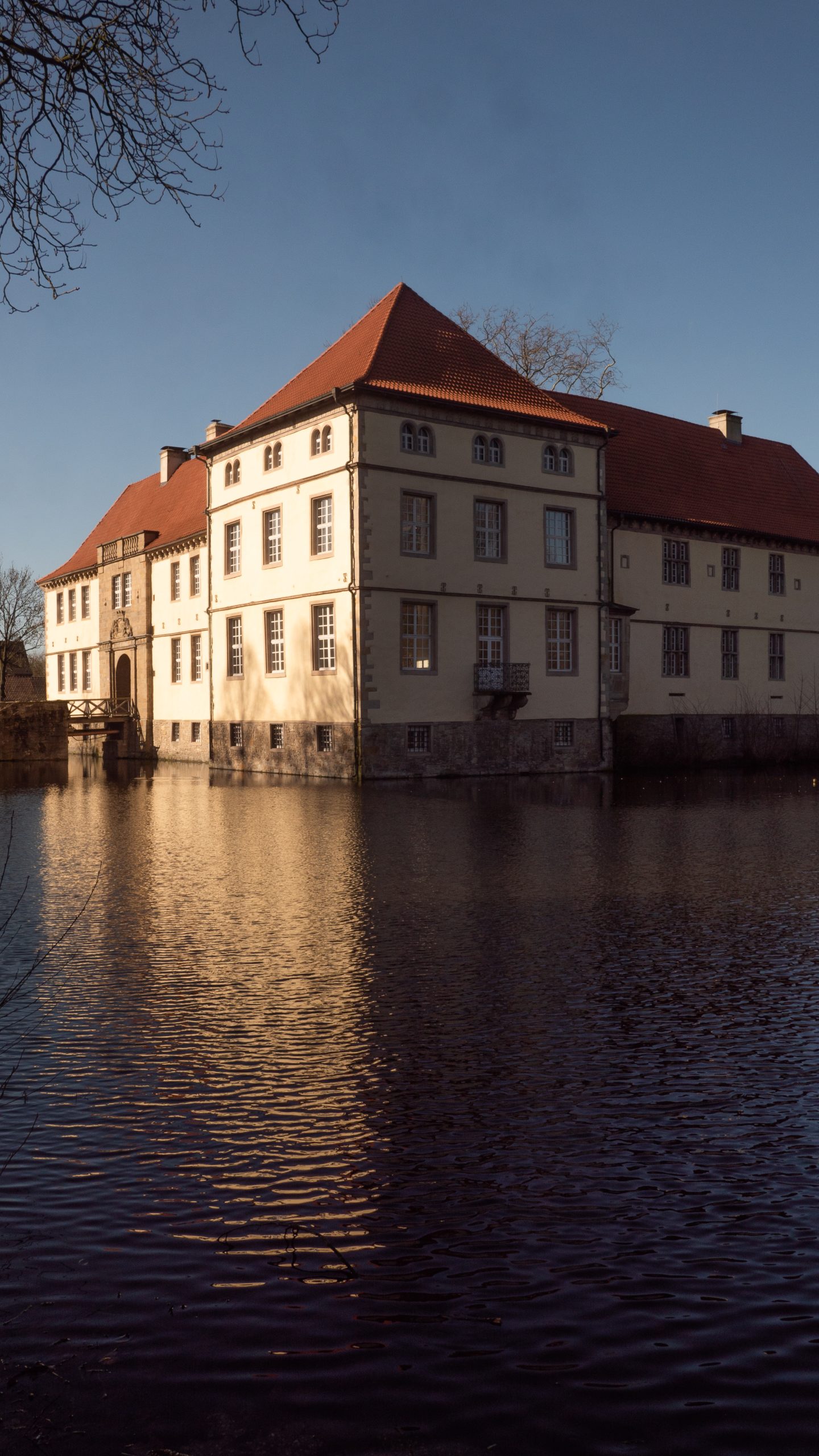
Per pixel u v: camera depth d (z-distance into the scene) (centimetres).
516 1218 473
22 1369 369
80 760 5041
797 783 3325
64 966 941
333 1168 526
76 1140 563
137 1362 372
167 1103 615
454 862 1580
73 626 6091
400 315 3747
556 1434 335
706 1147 550
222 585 4222
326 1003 818
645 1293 412
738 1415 343
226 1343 382
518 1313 400
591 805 2523
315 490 3631
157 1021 774
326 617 3641
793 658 5028
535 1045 717
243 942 1038
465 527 3656
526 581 3800
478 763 3684
